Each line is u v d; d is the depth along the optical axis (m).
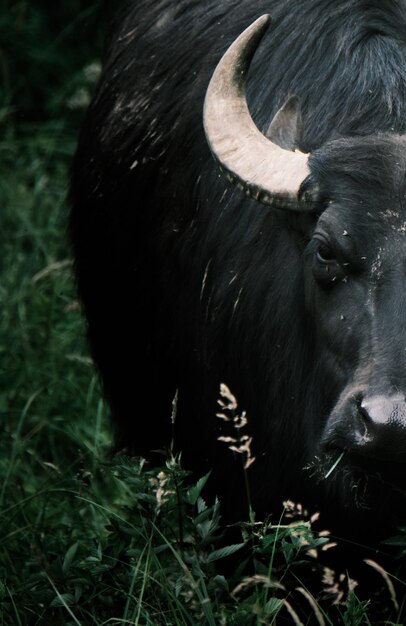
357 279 8.59
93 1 18.86
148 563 9.01
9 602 9.46
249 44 9.30
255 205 10.03
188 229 10.79
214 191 10.49
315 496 9.70
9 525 10.81
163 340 11.24
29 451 11.94
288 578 9.84
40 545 10.02
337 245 8.59
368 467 8.53
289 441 9.75
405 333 8.21
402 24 10.09
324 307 8.87
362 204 8.57
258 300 9.89
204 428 10.62
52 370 13.44
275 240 9.80
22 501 10.67
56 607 9.18
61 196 16.22
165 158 11.27
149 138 11.57
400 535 8.93
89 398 12.95
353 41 10.06
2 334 13.93
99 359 12.73
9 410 12.87
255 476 10.09
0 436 12.47
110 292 12.30
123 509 11.07
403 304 8.29
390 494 9.03
